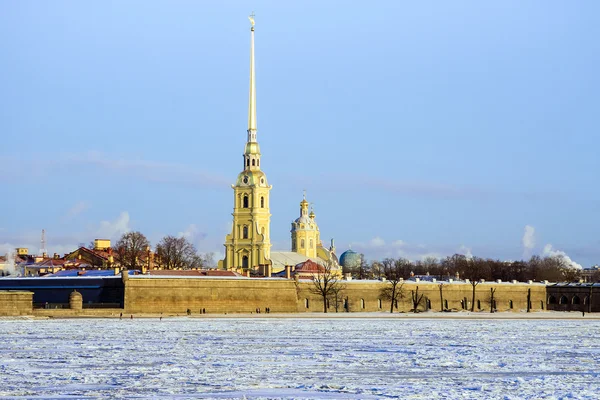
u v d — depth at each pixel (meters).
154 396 197.00
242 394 199.38
